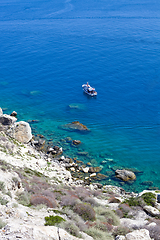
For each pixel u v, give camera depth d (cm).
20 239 1184
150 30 15212
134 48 12075
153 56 10850
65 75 9375
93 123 6188
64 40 13988
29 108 7031
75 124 6012
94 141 5388
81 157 4800
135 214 2475
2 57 11512
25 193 2066
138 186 4050
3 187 1878
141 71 9369
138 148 5175
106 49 12131
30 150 4522
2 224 1323
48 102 7406
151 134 5684
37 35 15312
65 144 5219
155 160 4797
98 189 3762
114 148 5159
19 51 12312
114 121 6269
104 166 4553
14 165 3256
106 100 7425
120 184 4078
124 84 8419
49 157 4638
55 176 3816
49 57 11369
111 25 17075
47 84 8675
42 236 1284
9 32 16300
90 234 1689
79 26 17275
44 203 1978
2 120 4684
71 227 1587
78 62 10619
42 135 5500
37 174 3394
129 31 15238
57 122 6234
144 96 7556
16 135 4809
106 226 1927
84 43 13275
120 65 10062
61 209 2052
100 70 9681
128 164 4653
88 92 7800
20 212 1574
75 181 3941
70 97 7700
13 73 9688
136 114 6581
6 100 7519
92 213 2053
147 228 1997
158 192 3028
